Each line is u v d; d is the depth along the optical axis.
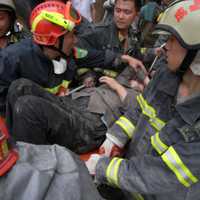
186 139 1.00
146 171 1.08
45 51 1.70
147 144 1.23
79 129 1.60
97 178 1.23
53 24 1.63
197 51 0.99
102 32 2.16
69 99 1.76
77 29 2.05
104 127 1.68
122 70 2.14
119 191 1.45
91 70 2.12
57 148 0.89
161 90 1.20
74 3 3.42
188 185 1.03
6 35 2.05
